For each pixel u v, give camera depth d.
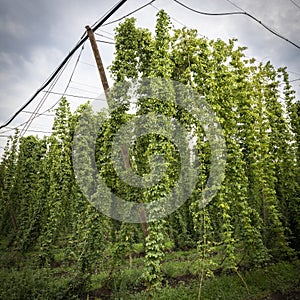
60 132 8.59
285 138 8.37
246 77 7.26
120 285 6.13
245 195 6.04
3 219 12.41
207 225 5.27
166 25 5.92
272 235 7.43
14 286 5.59
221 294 5.48
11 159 13.12
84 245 6.58
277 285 5.95
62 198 8.48
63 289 5.93
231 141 5.88
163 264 7.66
